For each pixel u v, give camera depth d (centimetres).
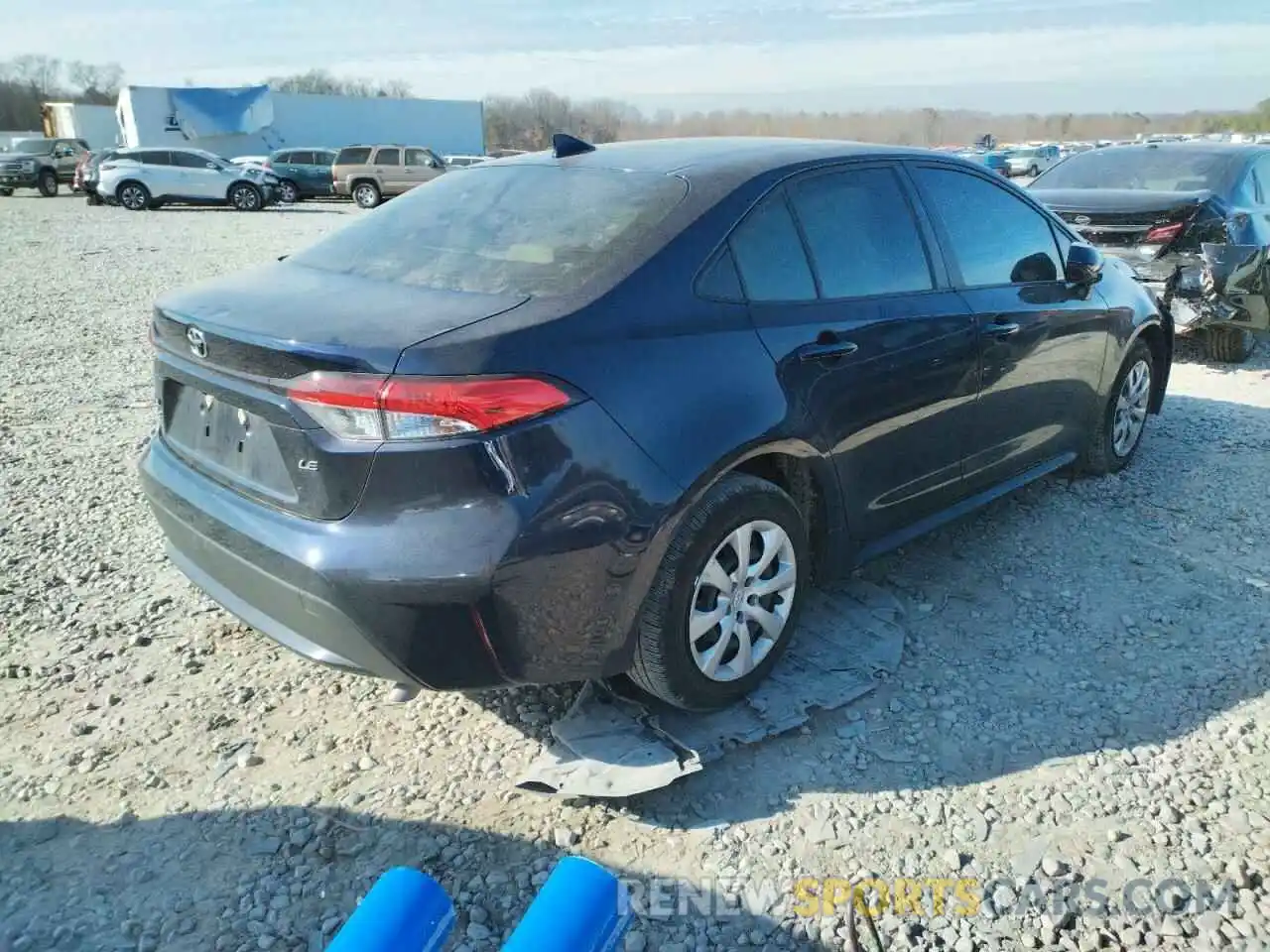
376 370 236
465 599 241
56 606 379
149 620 371
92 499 490
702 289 287
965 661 343
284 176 2997
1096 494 494
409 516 240
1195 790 279
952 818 269
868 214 347
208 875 249
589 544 251
